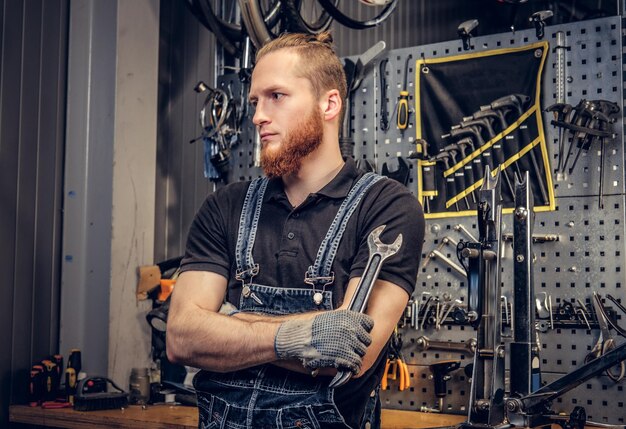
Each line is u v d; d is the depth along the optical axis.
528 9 3.32
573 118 2.77
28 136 3.22
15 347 3.14
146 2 3.48
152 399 3.11
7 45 3.13
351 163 1.94
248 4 3.00
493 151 2.90
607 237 2.72
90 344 3.29
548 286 2.79
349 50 3.54
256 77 1.90
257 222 1.91
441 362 2.80
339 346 1.54
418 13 3.48
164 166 3.65
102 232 3.30
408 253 1.79
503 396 2.31
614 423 2.63
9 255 3.12
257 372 1.76
